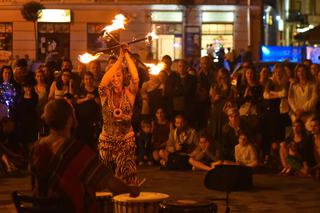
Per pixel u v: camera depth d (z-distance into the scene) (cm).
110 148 891
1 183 1245
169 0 3519
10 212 963
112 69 892
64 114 538
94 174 525
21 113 1459
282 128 1445
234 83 1659
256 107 1449
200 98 1539
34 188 548
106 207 711
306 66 1418
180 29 3556
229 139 1416
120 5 3512
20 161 1432
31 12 3388
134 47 3012
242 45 3578
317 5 4997
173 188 1184
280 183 1254
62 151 527
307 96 1402
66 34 3547
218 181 778
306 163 1350
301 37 2292
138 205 695
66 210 527
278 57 2567
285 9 4828
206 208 668
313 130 1344
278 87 1448
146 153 1513
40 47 3541
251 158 1383
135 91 895
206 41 3591
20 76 1477
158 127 1504
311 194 1133
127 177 889
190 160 1420
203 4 3541
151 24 3534
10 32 3538
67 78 1357
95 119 1234
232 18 3578
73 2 3519
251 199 1081
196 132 1459
